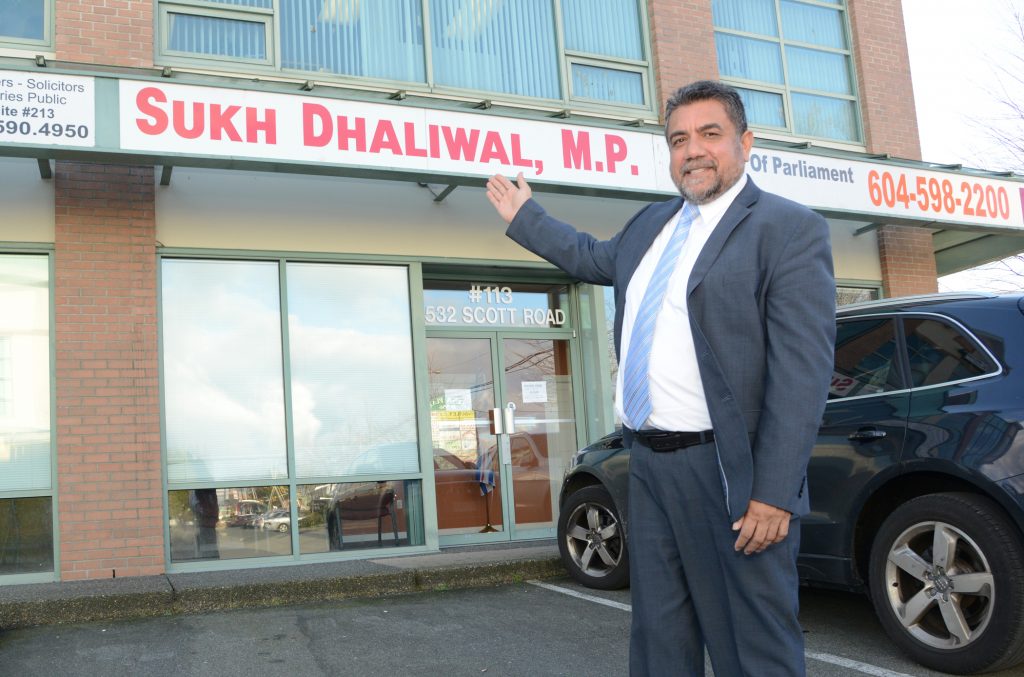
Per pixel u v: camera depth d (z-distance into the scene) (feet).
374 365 25.57
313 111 21.59
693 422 7.55
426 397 25.86
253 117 21.04
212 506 23.32
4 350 22.00
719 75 32.12
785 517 6.95
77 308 22.25
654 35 31.12
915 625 13.91
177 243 23.68
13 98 19.33
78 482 21.74
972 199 30.58
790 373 7.09
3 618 17.60
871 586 14.51
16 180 22.44
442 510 27.22
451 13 28.25
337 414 24.95
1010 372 13.74
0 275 22.25
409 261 26.20
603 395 28.96
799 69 34.14
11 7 23.20
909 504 14.02
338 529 24.52
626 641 15.94
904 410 14.65
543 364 29.50
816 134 33.88
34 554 21.45
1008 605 12.65
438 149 22.77
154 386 22.70
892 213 28.96
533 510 28.55
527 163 23.77
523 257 27.58
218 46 24.97
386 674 14.21
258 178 24.80
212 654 15.48
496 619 17.78
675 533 7.73
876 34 35.35
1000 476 12.89
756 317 7.36
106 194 22.90
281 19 25.75
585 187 24.36
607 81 30.45
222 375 23.95
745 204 7.66
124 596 18.45
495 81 28.58
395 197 26.27
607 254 8.76
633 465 8.07
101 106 19.90
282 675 14.23
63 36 22.97
